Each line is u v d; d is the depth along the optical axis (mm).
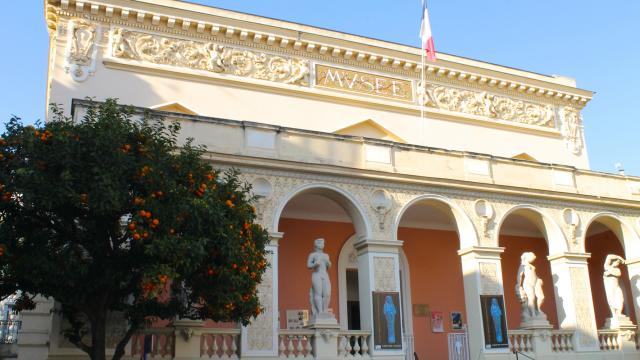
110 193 11875
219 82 23078
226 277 12969
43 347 16859
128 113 13797
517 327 25266
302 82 24469
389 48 26094
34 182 11867
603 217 23500
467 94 27938
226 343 16594
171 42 22797
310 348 17203
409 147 20562
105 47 21812
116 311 15523
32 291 12891
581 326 20984
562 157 29375
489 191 21141
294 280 21953
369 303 18250
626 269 25562
